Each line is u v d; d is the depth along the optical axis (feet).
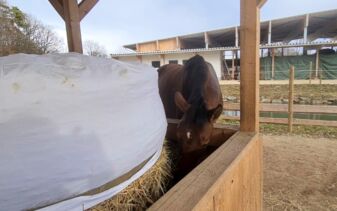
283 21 59.82
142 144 3.36
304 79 52.85
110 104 2.89
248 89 5.70
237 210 4.39
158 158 4.43
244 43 5.58
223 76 61.72
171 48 78.02
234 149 4.70
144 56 69.00
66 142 2.43
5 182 2.13
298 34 78.48
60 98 2.47
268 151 16.63
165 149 5.44
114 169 2.88
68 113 2.49
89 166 2.59
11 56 2.86
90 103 2.69
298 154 15.89
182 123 6.41
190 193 3.05
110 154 2.79
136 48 85.30
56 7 8.77
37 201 2.32
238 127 6.68
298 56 58.03
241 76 5.76
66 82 2.56
